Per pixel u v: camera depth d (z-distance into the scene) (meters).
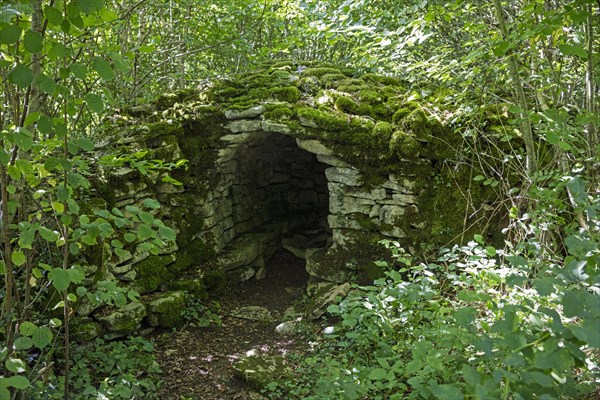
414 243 4.98
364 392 2.38
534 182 3.51
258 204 7.43
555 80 4.01
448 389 1.48
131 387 3.41
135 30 7.17
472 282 3.33
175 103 5.92
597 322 1.36
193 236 5.82
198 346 4.65
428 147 4.96
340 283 5.28
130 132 5.34
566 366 1.39
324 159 5.34
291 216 7.88
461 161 4.80
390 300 3.39
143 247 2.35
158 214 5.41
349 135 5.11
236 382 3.99
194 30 7.14
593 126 3.62
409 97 5.29
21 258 2.30
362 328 3.78
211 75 7.08
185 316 4.98
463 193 4.81
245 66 8.44
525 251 3.92
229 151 5.96
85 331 4.03
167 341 4.66
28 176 2.33
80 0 1.69
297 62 6.55
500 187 4.70
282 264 6.89
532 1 3.35
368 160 5.16
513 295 2.98
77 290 2.40
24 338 2.09
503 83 4.69
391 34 4.15
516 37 3.08
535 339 1.66
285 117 5.36
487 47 3.64
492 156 4.61
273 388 3.70
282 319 5.22
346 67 6.48
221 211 6.39
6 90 2.32
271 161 7.72
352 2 4.60
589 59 3.40
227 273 6.01
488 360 2.05
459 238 4.81
